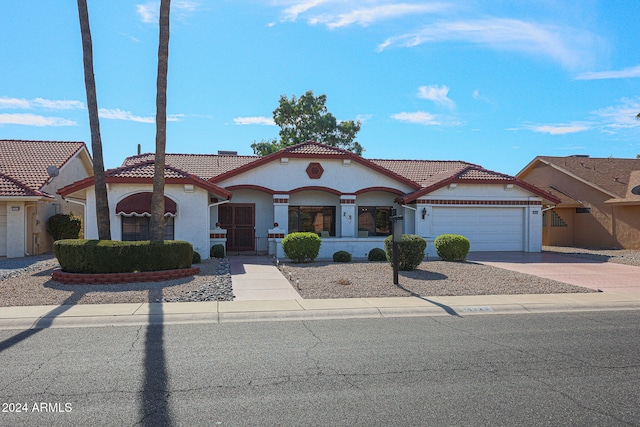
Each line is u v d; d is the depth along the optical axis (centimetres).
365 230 2422
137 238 1844
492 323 906
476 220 2347
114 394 526
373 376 591
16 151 2591
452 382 571
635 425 456
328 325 880
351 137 4131
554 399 519
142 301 1051
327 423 456
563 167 3022
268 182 2216
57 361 645
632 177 2831
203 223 1888
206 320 917
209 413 477
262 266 1698
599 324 902
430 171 2762
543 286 1303
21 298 1064
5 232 2055
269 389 545
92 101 1516
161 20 1495
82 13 1510
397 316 969
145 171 1853
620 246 2616
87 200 1828
